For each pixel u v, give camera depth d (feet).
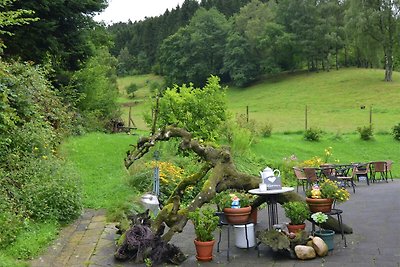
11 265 17.85
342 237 22.31
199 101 44.98
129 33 317.01
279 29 226.99
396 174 57.77
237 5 304.71
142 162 37.91
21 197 25.04
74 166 37.40
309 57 228.02
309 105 153.38
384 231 23.82
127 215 25.11
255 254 20.66
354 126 99.09
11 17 30.78
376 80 181.57
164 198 31.07
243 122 69.05
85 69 68.64
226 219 21.44
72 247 22.00
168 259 19.92
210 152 23.12
